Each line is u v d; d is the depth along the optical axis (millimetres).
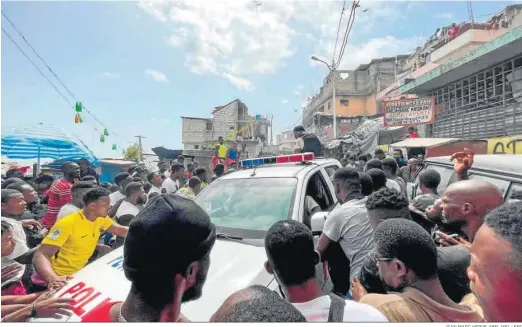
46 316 1809
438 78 9820
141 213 994
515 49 7301
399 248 1315
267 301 888
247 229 2775
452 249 1614
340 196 2867
